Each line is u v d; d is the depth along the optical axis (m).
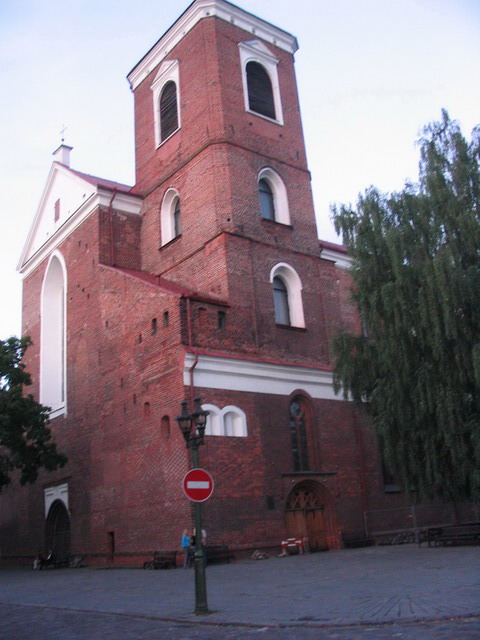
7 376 28.61
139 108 35.81
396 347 20.64
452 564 16.41
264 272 28.39
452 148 21.92
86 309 31.61
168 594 15.25
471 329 19.72
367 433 29.39
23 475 29.06
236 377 25.33
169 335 24.95
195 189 29.88
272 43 34.75
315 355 28.97
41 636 10.69
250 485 24.22
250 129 31.03
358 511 27.62
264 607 11.88
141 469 25.23
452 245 20.14
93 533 27.95
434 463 20.22
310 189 32.50
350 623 9.61
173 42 34.00
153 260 31.70
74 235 33.97
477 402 19.78
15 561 34.91
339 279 33.16
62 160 39.44
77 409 30.92
